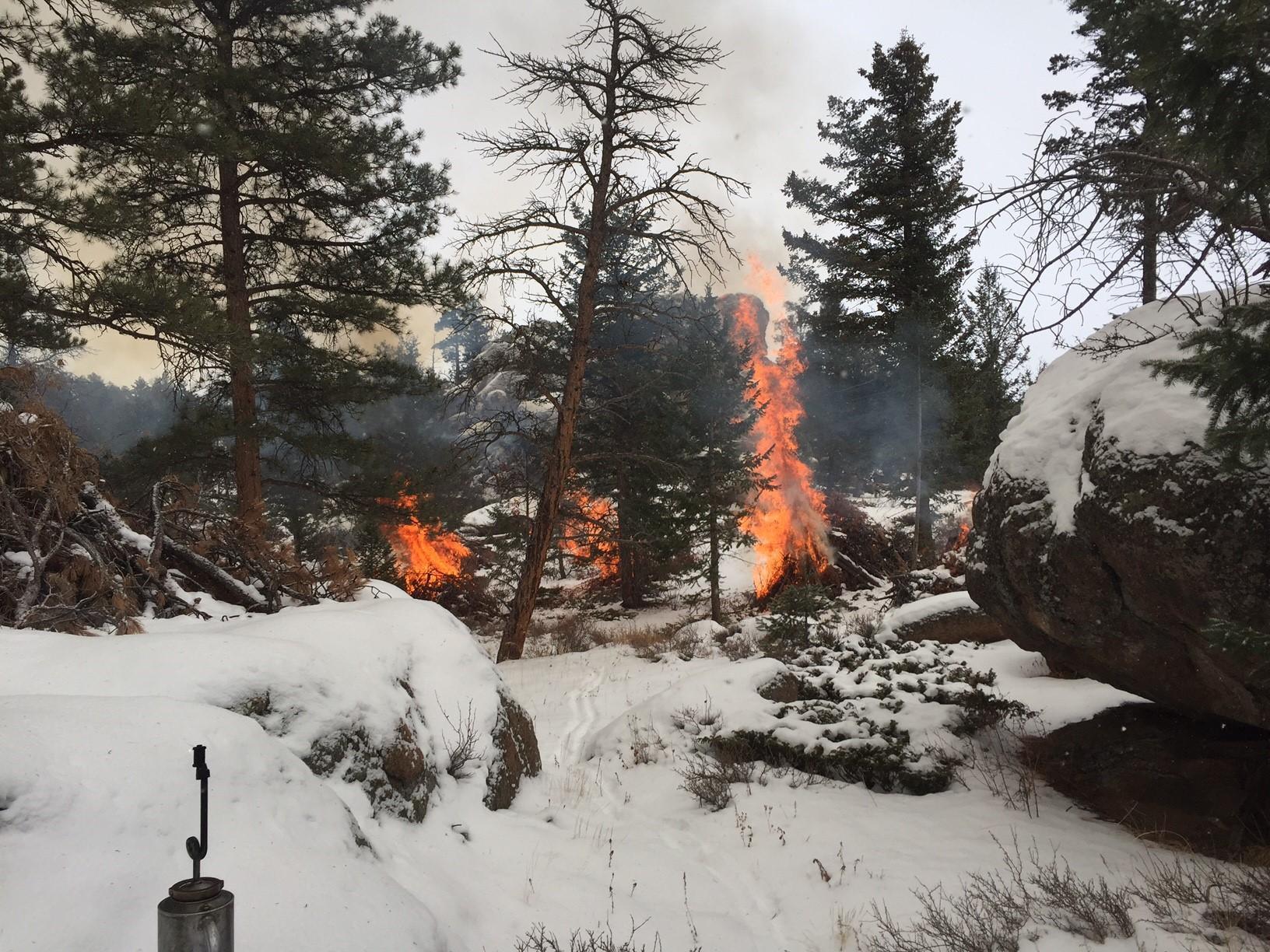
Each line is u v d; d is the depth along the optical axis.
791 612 12.52
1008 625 7.07
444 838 4.91
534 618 24.47
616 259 20.66
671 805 6.54
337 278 15.91
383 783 4.75
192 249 14.76
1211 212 4.64
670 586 27.22
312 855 3.33
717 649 15.16
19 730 3.01
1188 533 4.95
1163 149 5.01
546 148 15.49
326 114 15.07
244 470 14.58
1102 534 5.53
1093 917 4.00
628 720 8.76
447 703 6.00
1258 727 5.74
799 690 9.22
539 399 18.56
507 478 22.45
